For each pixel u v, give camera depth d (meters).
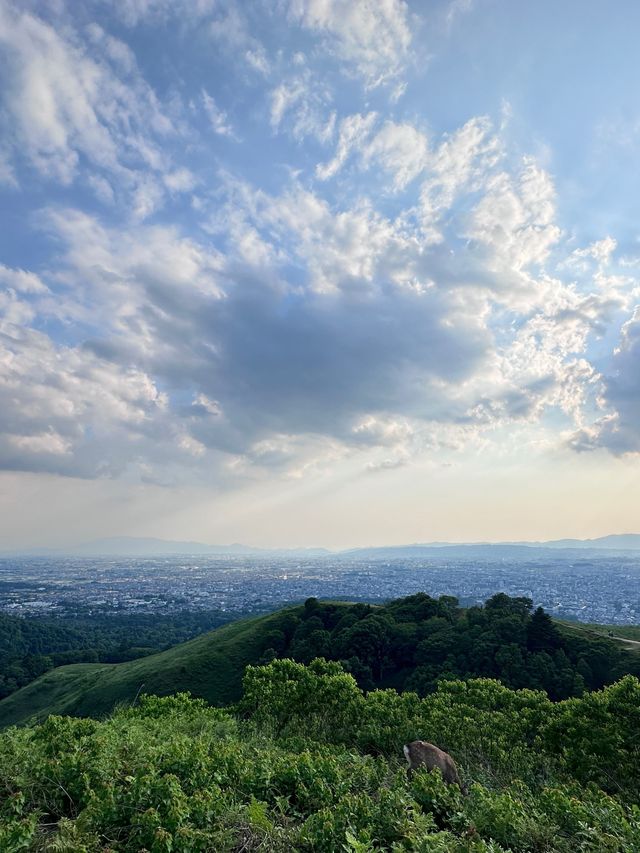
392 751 11.93
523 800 8.23
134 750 8.41
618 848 6.36
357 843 5.40
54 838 5.55
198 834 5.66
